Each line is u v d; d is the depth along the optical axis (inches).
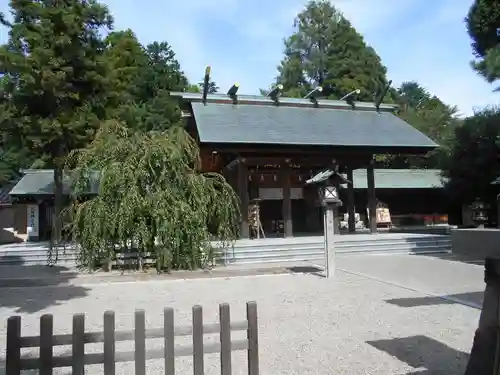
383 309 313.7
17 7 652.1
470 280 424.2
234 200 598.9
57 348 234.7
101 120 705.0
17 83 653.3
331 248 462.6
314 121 852.6
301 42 1877.5
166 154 515.2
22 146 718.5
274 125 796.6
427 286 398.6
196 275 495.2
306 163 798.5
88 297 379.2
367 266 538.0
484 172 984.3
